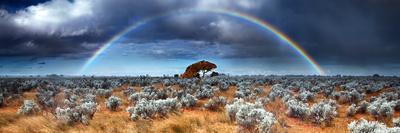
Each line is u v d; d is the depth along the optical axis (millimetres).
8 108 19328
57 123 12227
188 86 35219
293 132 11703
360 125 10328
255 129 10812
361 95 23438
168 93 25984
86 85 38406
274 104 17484
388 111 15500
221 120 13289
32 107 15859
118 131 10891
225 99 19875
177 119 13016
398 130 9117
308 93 23484
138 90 32250
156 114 14984
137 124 12023
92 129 11406
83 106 14062
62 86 38438
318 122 13695
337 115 16781
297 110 15164
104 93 25484
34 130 11148
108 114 15945
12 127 11836
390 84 41594
